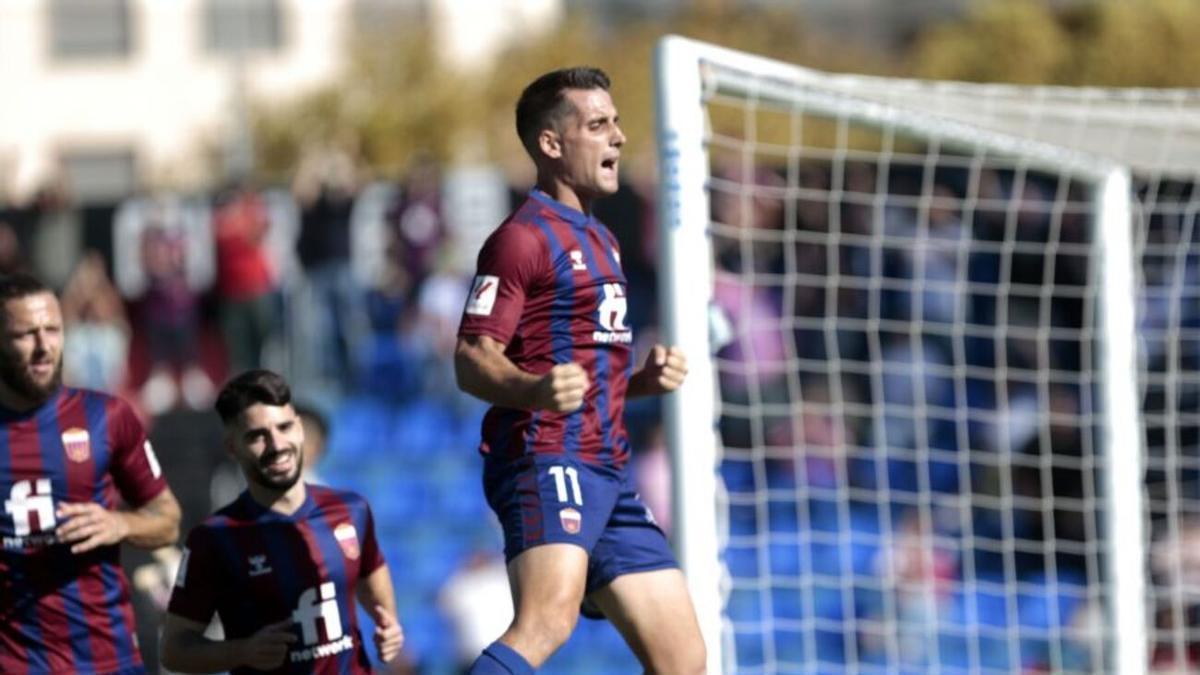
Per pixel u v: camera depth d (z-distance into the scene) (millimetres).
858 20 92000
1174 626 39156
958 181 53688
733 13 90062
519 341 18578
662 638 18734
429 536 59969
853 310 54438
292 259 62406
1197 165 28562
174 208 63000
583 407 18672
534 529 18250
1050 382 53188
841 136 25766
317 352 62188
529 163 80938
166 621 20797
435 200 61781
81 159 100812
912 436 54062
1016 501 42750
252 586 20703
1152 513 44750
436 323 61688
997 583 49562
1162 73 79375
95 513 20969
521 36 91438
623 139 19203
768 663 31750
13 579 21156
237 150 89875
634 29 89938
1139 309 37000
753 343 53312
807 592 30844
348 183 62406
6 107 100812
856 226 53969
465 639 49156
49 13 100625
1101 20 81562
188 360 63125
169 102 100312
